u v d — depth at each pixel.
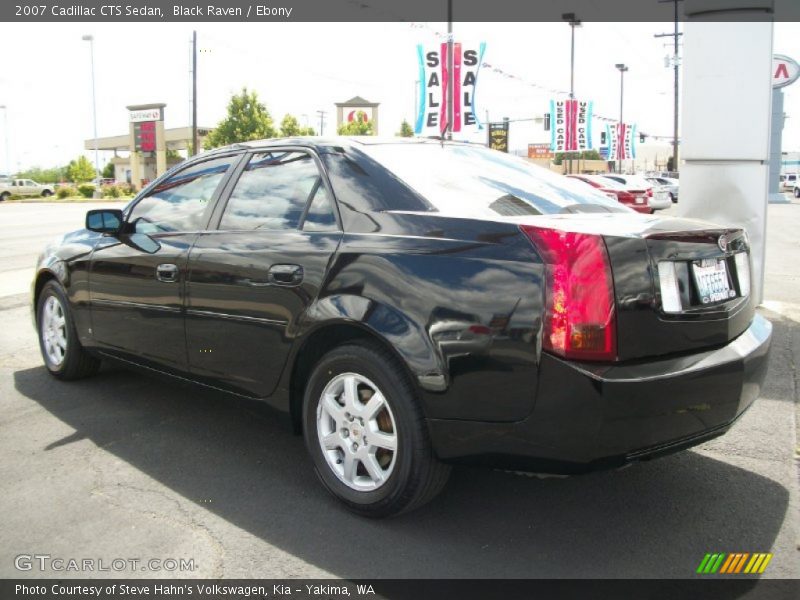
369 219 3.04
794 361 5.34
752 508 3.09
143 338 4.02
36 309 5.12
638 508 3.10
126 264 4.08
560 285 2.45
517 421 2.53
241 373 3.44
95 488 3.31
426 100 19.11
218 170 3.89
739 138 7.09
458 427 2.63
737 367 2.73
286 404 3.26
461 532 2.90
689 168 7.36
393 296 2.79
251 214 3.55
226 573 2.61
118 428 4.07
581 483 3.36
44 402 4.53
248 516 3.04
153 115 64.00
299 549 2.77
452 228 2.78
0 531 2.92
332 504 3.15
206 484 3.35
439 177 3.25
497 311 2.54
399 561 2.68
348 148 3.36
